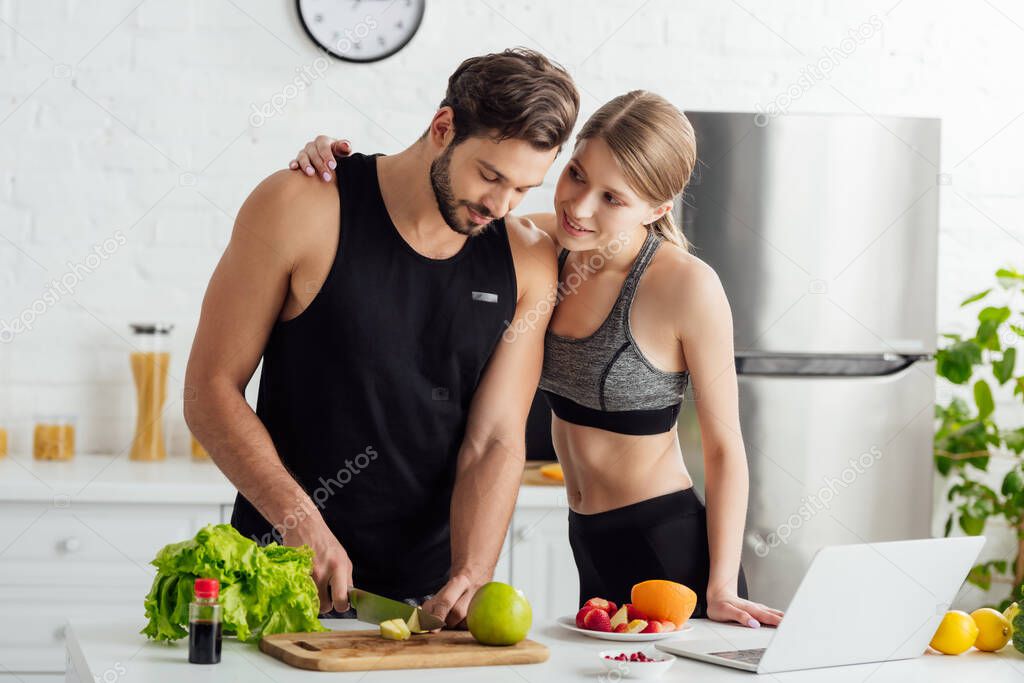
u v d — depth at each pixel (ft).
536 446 10.08
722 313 6.00
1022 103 11.41
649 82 11.00
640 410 6.15
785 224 9.26
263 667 3.98
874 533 9.40
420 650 4.13
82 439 10.28
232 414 5.44
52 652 8.55
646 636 4.62
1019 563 10.62
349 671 3.94
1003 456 11.14
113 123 10.34
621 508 6.21
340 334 5.57
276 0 10.50
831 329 9.32
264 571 4.33
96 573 8.59
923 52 11.34
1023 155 11.48
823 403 9.30
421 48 10.69
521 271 5.90
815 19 11.22
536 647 4.24
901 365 9.58
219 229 10.49
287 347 5.68
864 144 9.34
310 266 5.53
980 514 10.46
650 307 6.01
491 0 10.77
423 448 5.82
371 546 5.87
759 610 5.26
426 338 5.70
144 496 8.58
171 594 4.25
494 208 5.28
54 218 10.26
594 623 4.71
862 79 11.27
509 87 5.04
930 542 4.39
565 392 6.31
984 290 11.38
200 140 10.45
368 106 10.64
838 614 4.23
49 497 8.52
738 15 11.12
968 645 4.62
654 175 5.51
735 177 9.22
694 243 9.19
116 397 10.32
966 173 11.43
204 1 10.42
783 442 9.26
